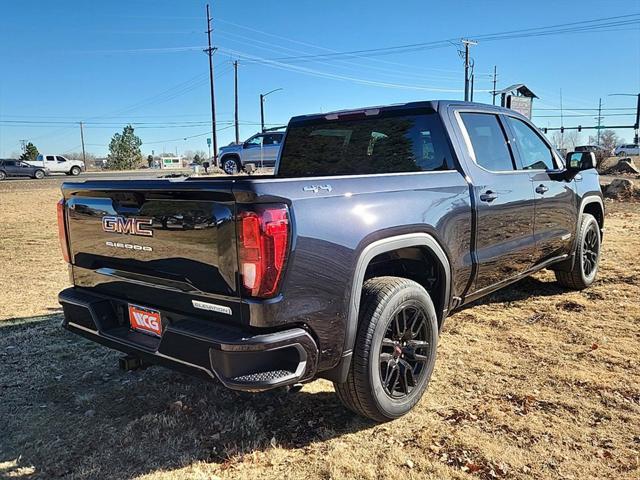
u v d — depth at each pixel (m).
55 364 4.18
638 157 49.41
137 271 2.98
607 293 5.68
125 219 2.97
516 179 4.36
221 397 3.60
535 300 5.54
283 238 2.51
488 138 4.30
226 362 2.50
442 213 3.50
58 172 41.25
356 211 2.90
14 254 8.76
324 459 2.86
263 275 2.46
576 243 5.49
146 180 2.87
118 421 3.30
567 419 3.19
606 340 4.36
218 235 2.53
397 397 3.20
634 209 13.61
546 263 5.07
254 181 2.49
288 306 2.56
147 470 2.79
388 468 2.76
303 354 2.64
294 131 4.92
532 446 2.92
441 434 3.06
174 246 2.74
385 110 4.20
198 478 2.71
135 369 3.22
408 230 3.21
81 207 3.26
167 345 2.75
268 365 2.58
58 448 3.01
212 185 2.52
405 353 3.30
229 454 2.92
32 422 3.30
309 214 2.64
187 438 3.09
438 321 3.68
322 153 4.69
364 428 3.17
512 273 4.48
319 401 3.52
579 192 5.44
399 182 3.29
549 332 4.61
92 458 2.91
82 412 3.43
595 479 2.63
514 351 4.22
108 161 76.81
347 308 2.83
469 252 3.84
